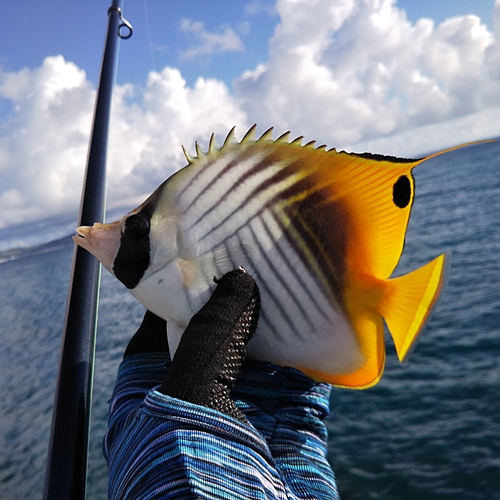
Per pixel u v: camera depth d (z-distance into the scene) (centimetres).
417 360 146
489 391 119
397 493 91
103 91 66
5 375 257
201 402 19
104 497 103
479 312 174
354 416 120
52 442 27
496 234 298
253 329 23
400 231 24
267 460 19
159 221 25
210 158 25
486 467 92
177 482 17
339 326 25
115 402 24
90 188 49
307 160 25
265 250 25
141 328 28
